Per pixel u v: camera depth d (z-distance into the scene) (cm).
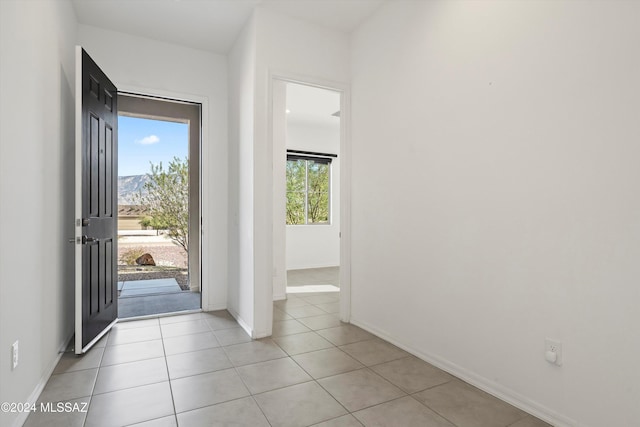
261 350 279
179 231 654
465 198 232
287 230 702
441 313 250
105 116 316
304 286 535
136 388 217
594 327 166
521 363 197
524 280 196
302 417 187
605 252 162
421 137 267
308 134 723
